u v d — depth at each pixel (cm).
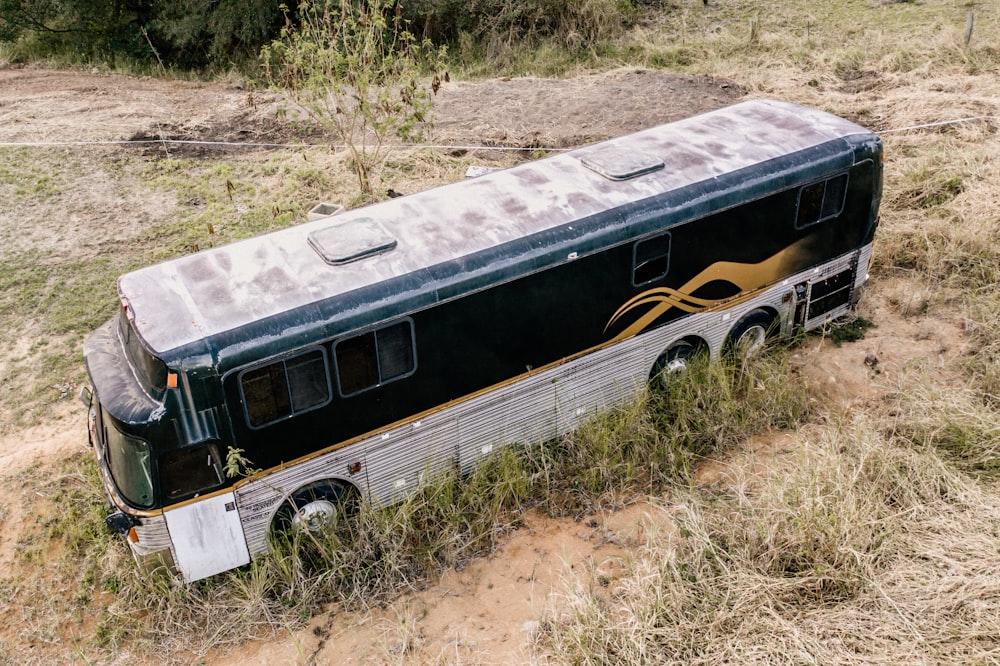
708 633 716
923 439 916
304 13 1603
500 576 820
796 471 848
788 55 1997
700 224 938
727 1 2386
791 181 984
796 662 686
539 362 894
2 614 809
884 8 2227
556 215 885
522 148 1602
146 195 1461
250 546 802
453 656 736
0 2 2180
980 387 1005
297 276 802
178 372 710
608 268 895
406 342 802
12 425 1016
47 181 1497
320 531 823
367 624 777
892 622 712
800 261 1046
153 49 2125
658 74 1948
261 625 781
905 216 1332
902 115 1648
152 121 1758
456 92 1881
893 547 781
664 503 884
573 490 906
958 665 673
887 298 1199
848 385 1043
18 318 1177
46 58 2195
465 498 870
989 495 837
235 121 1758
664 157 996
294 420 770
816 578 750
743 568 765
